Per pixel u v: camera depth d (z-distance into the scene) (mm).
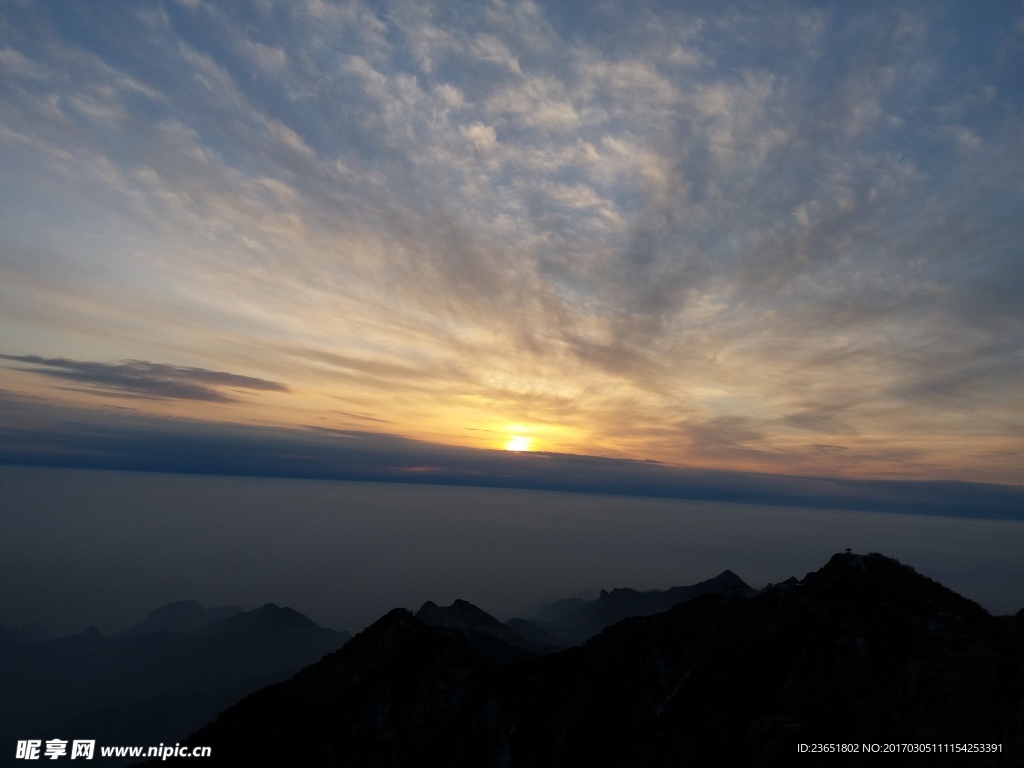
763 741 49969
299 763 65312
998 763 38625
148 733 169250
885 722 46125
